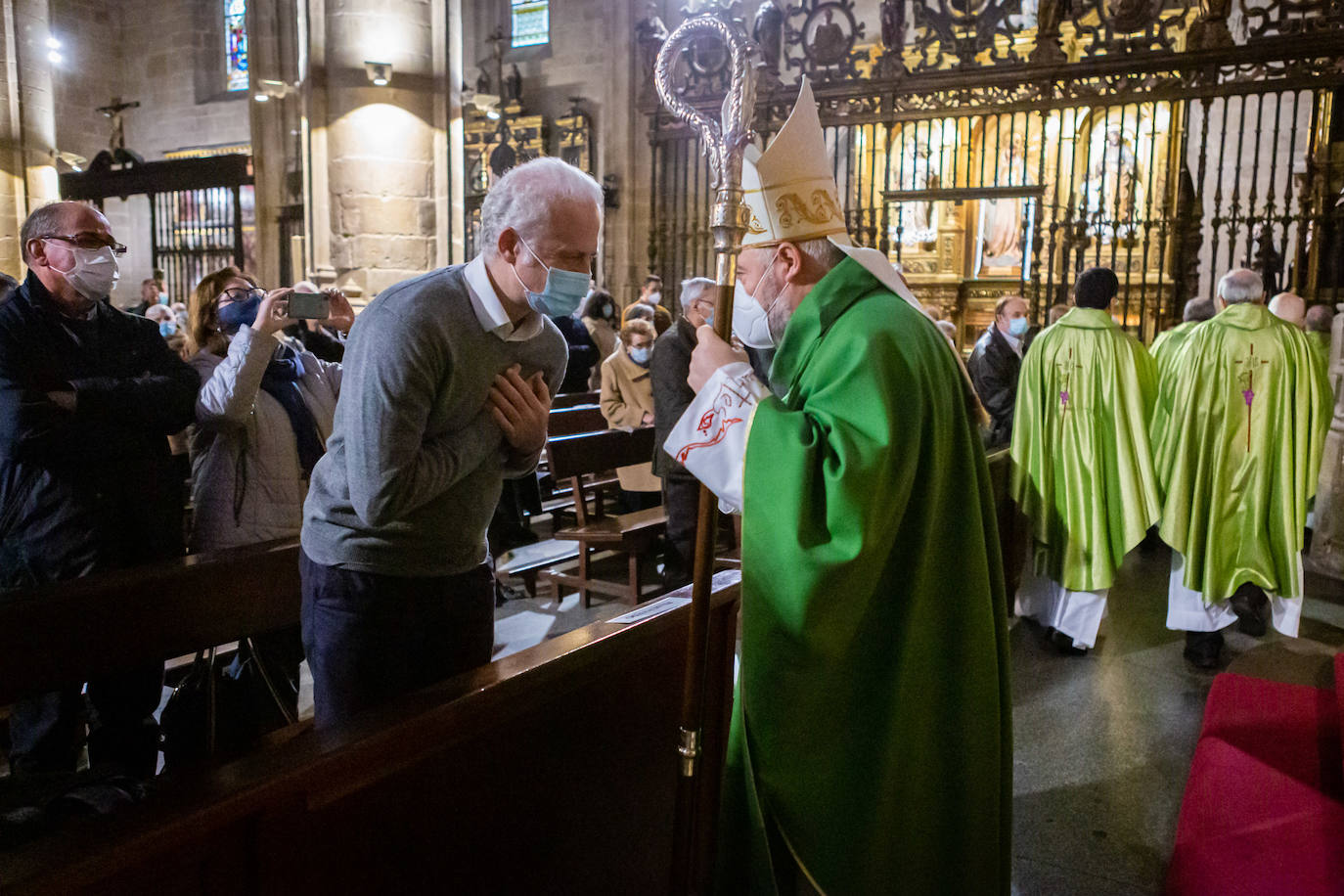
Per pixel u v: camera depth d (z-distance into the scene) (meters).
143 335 2.74
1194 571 4.02
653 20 9.39
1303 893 2.04
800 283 1.62
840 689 1.51
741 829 1.61
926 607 1.54
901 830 1.54
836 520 1.35
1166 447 4.12
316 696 2.01
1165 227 7.79
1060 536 4.15
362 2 5.82
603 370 5.67
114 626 2.23
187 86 16.92
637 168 12.77
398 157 5.99
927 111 7.88
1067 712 3.64
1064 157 10.45
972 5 7.76
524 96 13.99
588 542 4.79
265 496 2.94
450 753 1.59
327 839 1.39
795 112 1.59
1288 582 3.98
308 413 3.08
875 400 1.39
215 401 2.74
